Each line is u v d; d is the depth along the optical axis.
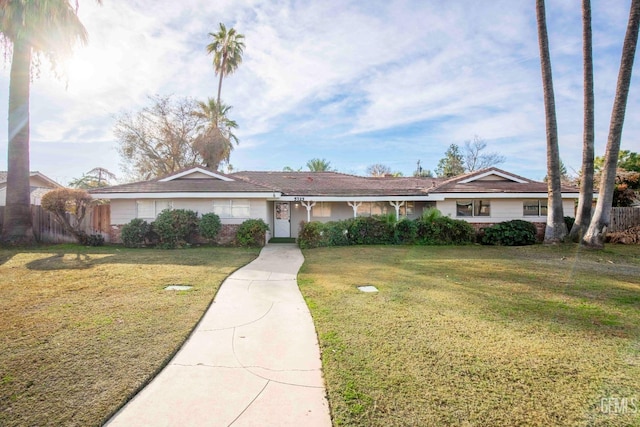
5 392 2.79
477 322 4.52
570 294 6.01
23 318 4.61
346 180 20.38
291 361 3.44
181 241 13.72
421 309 5.11
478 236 14.89
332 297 5.81
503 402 2.67
